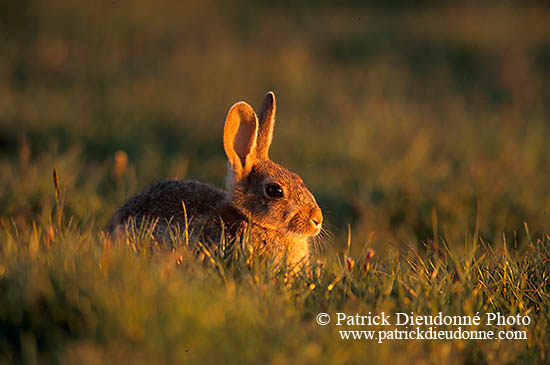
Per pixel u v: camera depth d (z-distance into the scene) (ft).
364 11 216.33
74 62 159.02
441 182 82.94
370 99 128.57
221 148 101.91
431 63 165.37
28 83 142.61
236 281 43.73
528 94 135.54
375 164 91.71
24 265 40.47
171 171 84.79
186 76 148.66
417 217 73.51
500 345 38.32
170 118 115.44
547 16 199.62
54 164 76.07
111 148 97.91
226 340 33.88
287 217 56.95
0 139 98.63
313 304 42.04
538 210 71.31
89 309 35.40
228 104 128.06
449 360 36.63
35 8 186.60
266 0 225.35
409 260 53.21
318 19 204.33
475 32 178.40
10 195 67.05
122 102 124.57
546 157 93.25
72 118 110.93
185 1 210.59
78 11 188.85
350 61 167.94
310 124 113.39
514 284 46.50
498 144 99.50
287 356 33.68
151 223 55.36
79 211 66.39
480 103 131.75
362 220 73.26
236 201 58.29
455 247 64.59
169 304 35.32
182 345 33.09
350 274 45.21
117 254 42.70
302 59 159.43
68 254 43.27
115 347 32.30
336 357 34.27
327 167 94.43
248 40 182.39
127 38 180.14
